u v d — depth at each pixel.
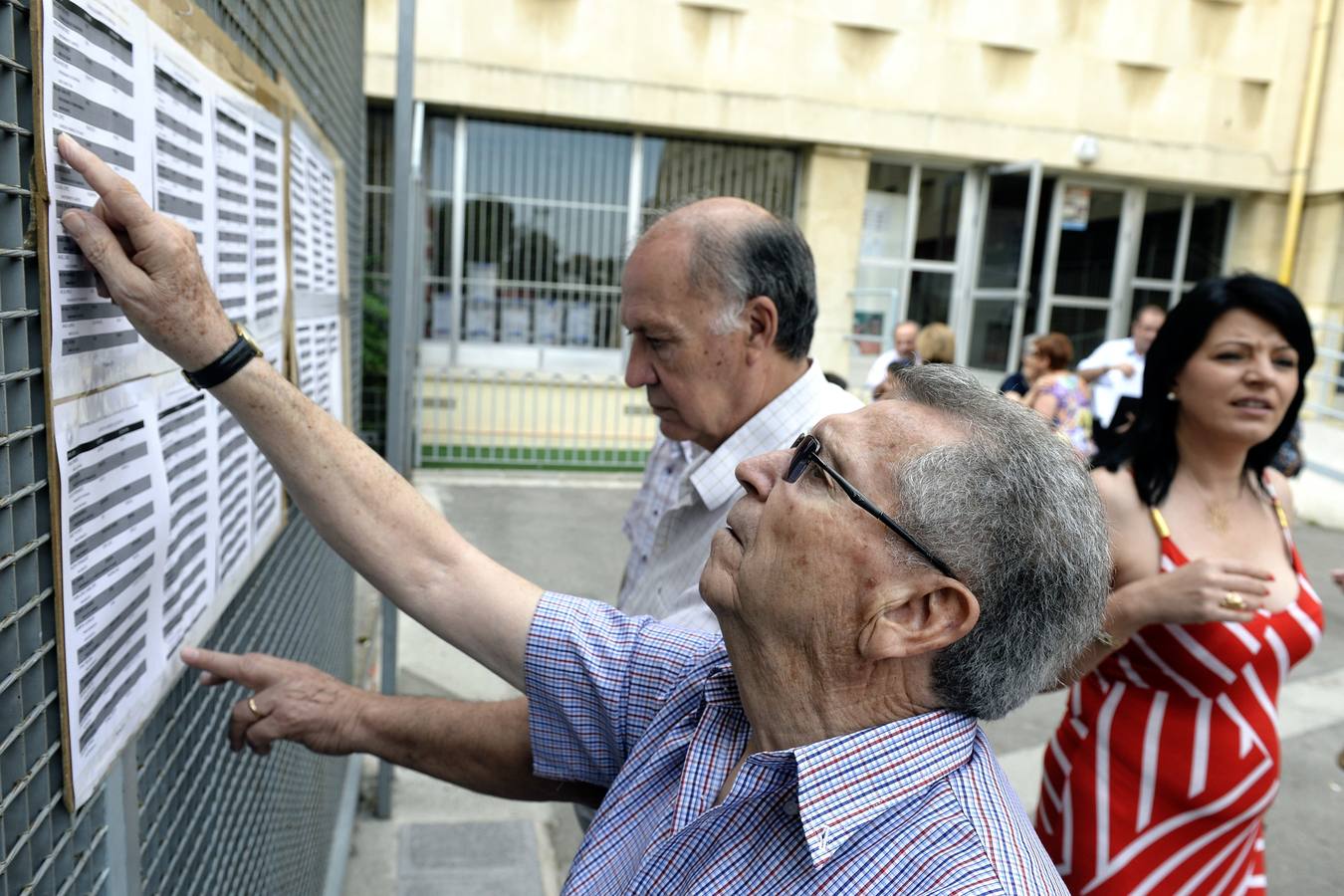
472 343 8.80
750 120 8.67
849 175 9.06
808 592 0.88
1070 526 0.87
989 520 0.85
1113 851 1.70
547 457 8.66
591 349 9.02
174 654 1.01
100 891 0.85
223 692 1.36
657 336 1.48
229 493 1.25
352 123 3.06
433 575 1.22
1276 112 9.94
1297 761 3.80
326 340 2.15
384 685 2.90
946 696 0.90
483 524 6.53
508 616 1.22
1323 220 10.02
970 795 0.85
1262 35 9.75
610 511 7.13
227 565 1.24
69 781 0.74
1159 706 1.67
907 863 0.81
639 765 1.06
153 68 0.89
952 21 8.96
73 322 0.75
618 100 8.38
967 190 9.64
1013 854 0.80
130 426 0.87
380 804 2.92
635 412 9.18
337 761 2.68
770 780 0.88
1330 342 9.92
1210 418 1.70
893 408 0.93
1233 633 1.61
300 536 1.96
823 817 0.83
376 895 2.58
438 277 8.63
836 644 0.89
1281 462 4.90
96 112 0.77
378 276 8.24
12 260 0.66
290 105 1.60
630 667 1.18
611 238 8.91
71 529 0.74
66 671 0.73
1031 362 6.64
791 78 8.69
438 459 8.41
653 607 1.58
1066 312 10.25
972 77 9.11
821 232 9.09
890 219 9.52
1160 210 10.45
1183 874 1.69
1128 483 1.78
